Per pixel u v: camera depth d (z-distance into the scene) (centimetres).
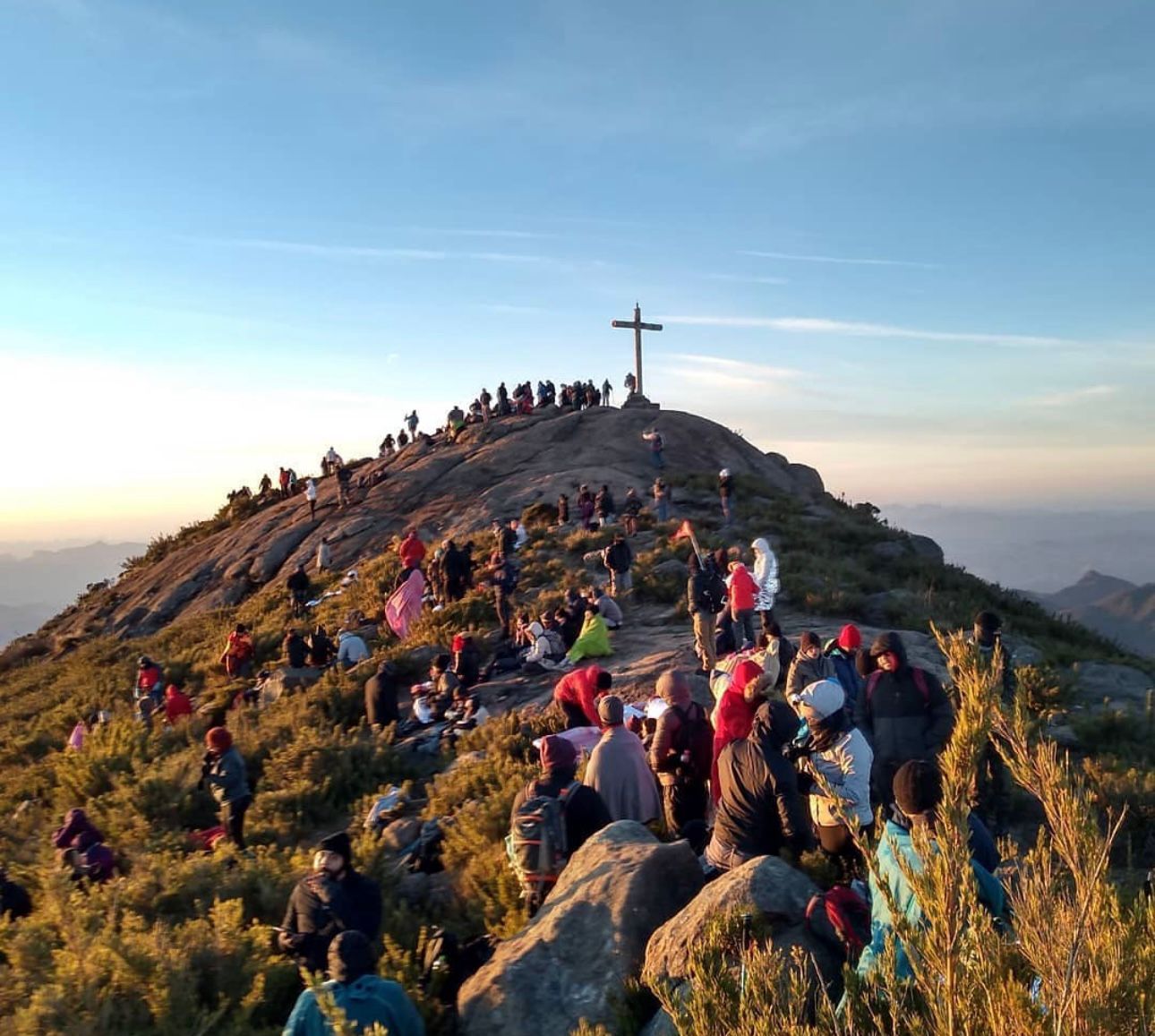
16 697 3136
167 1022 593
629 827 676
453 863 920
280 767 1398
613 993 525
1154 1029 268
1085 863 298
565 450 4262
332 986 477
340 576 3334
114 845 1154
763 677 711
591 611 1830
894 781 443
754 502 3412
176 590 3919
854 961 464
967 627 1816
